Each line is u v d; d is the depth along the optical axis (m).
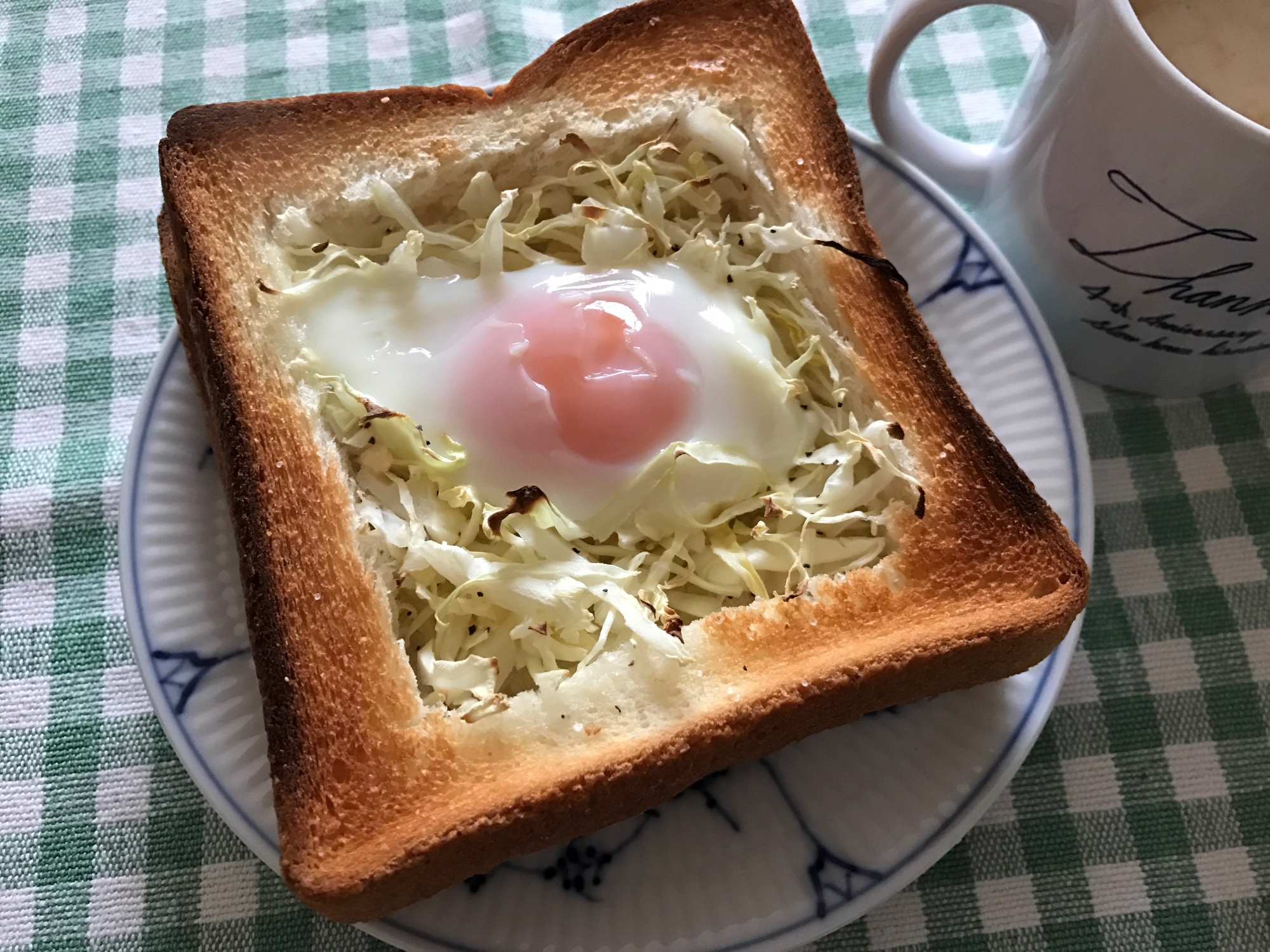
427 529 0.17
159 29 0.24
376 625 0.16
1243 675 0.19
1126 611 0.19
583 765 0.15
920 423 0.18
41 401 0.21
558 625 0.16
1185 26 0.16
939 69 0.23
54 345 0.21
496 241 0.17
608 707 0.16
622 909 0.16
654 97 0.19
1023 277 0.20
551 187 0.19
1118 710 0.19
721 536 0.17
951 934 0.18
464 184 0.19
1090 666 0.19
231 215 0.18
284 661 0.16
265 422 0.17
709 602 0.17
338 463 0.17
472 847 0.15
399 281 0.17
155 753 0.19
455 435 0.17
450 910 0.16
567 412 0.17
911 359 0.18
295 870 0.15
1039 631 0.16
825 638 0.16
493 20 0.24
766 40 0.19
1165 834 0.18
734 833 0.17
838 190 0.19
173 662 0.17
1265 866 0.18
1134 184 0.16
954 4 0.17
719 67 0.19
